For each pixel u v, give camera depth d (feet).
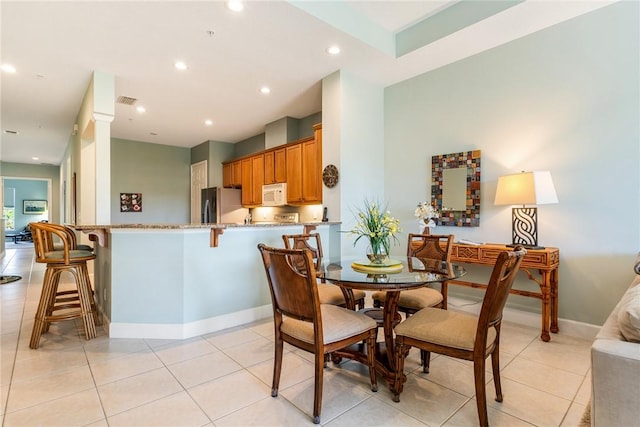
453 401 6.39
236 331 10.19
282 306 6.36
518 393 6.63
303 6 8.99
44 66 11.91
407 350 7.58
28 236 43.60
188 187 26.27
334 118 12.98
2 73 12.46
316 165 14.90
